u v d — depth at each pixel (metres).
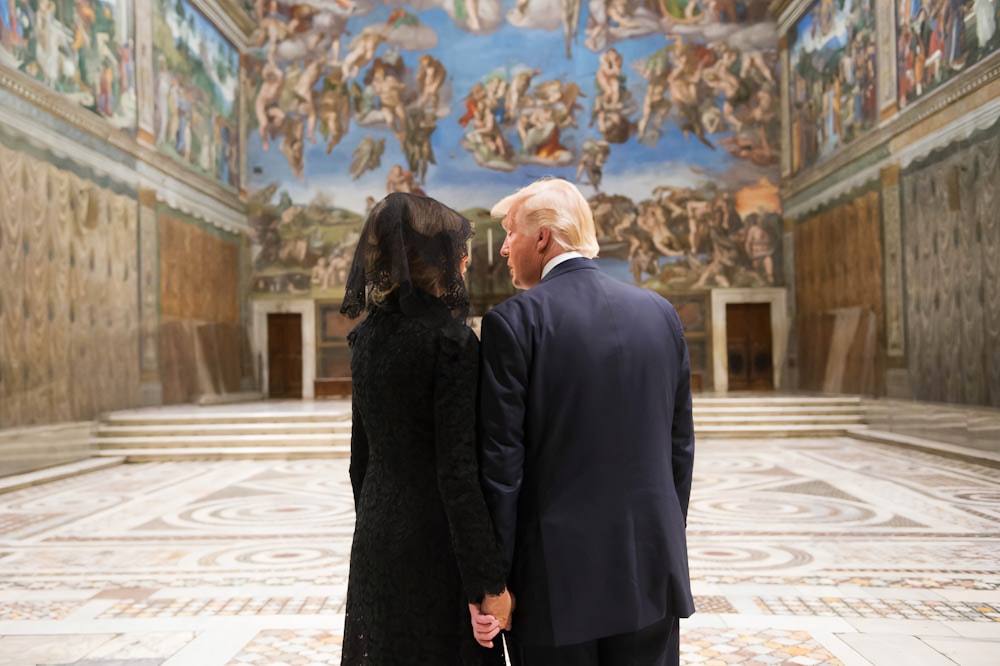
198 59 19.05
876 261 15.98
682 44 21.58
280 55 22.00
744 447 13.23
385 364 1.94
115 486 10.09
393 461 1.95
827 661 3.57
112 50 14.98
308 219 21.81
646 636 1.92
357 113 21.91
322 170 21.88
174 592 5.01
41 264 12.35
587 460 1.86
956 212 12.95
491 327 1.90
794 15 20.20
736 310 21.38
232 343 20.58
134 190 15.75
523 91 21.78
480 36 21.92
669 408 2.00
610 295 1.99
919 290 14.19
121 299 15.05
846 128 17.39
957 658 3.59
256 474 10.95
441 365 1.88
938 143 13.52
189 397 17.95
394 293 2.05
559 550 1.83
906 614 4.29
